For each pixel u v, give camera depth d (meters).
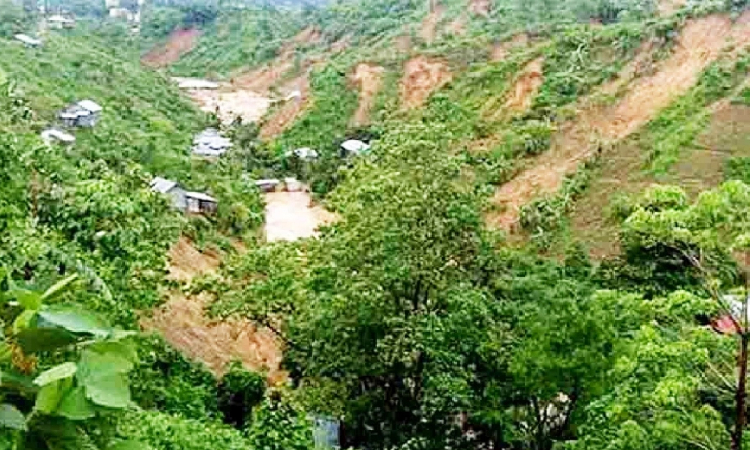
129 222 13.87
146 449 2.53
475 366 17.77
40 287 2.66
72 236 13.26
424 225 18.53
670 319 12.26
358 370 18.81
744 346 10.48
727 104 42.66
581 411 16.06
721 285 11.20
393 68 66.25
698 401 11.22
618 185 39.94
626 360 11.41
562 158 44.50
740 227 10.51
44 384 2.28
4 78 6.41
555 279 19.36
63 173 15.48
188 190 43.94
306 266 20.11
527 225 38.22
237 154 60.75
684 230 10.58
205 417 16.89
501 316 17.91
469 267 19.33
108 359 2.38
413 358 18.28
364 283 18.12
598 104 48.44
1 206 10.96
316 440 15.93
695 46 49.69
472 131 52.34
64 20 102.69
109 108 56.25
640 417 11.28
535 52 56.91
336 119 63.69
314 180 56.06
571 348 16.05
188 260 32.62
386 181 18.70
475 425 18.86
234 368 20.41
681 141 40.72
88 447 2.37
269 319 20.28
